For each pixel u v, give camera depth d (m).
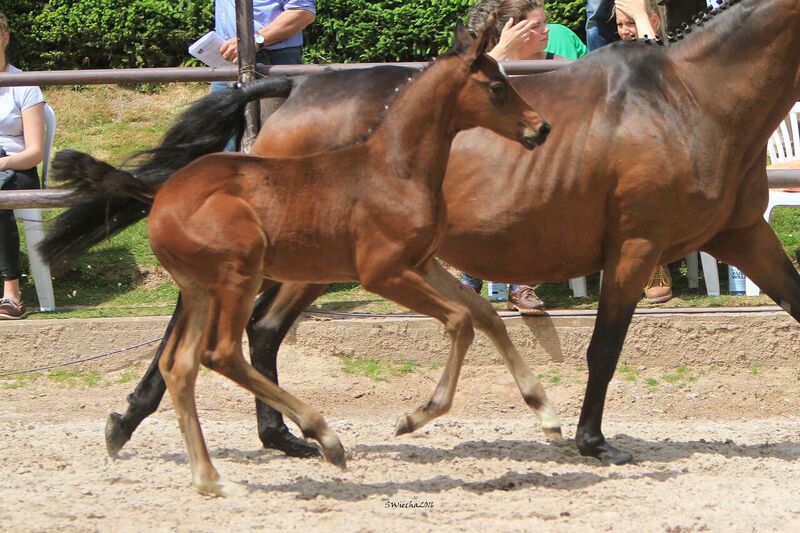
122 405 12.24
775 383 12.62
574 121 9.23
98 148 18.55
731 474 9.09
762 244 9.80
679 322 12.99
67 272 15.22
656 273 13.88
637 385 12.68
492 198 9.37
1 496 8.24
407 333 13.18
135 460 9.52
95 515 7.74
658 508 7.97
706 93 9.11
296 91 9.77
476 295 8.76
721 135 9.09
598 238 9.37
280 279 8.34
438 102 8.13
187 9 20.22
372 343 13.21
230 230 7.91
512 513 7.81
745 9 9.11
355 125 9.42
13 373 13.06
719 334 12.97
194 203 7.96
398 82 9.50
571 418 11.89
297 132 9.55
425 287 8.12
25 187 14.16
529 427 11.05
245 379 8.05
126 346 13.27
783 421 11.57
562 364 13.05
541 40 12.23
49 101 19.95
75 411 12.02
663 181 8.98
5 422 11.27
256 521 7.61
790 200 13.96
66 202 9.30
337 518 7.70
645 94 9.12
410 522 7.59
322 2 19.62
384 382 12.81
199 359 8.25
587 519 7.69
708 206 9.09
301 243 8.09
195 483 8.24
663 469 9.20
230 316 7.96
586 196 9.20
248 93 9.84
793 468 9.25
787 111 9.32
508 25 12.05
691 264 14.51
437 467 9.29
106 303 14.62
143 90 20.47
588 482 8.70
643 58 9.31
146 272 15.28
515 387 12.72
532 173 9.26
